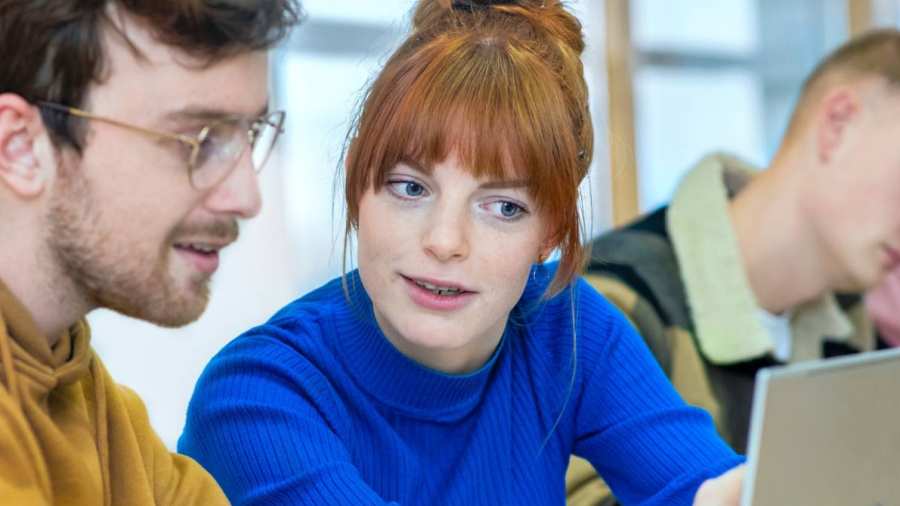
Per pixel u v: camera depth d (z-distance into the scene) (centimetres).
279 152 361
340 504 127
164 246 107
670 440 149
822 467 106
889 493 111
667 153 461
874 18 517
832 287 219
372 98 127
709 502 134
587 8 443
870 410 109
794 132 215
